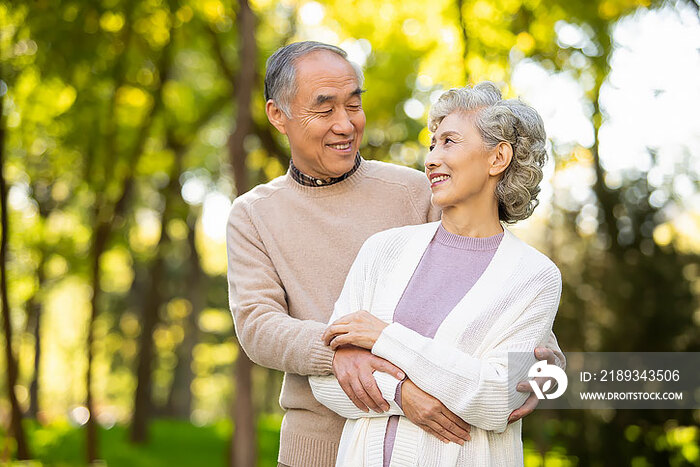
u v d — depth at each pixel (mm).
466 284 2008
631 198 8961
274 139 9797
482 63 7969
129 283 21109
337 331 1997
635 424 8258
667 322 8445
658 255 8781
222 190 15594
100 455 11984
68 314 26156
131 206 15172
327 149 2338
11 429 10164
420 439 1910
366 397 1948
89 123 9742
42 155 10898
